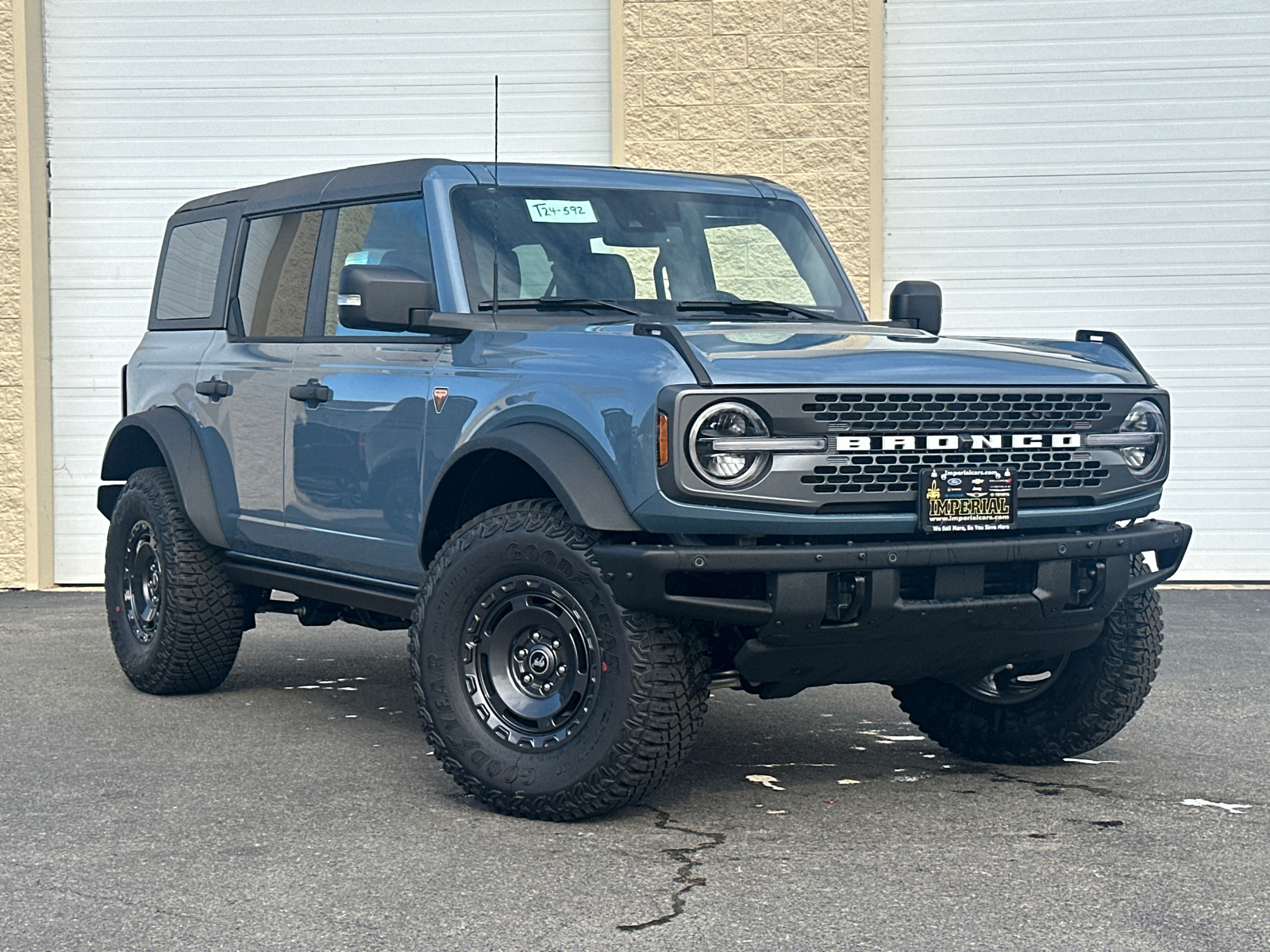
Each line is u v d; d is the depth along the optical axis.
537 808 4.65
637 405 4.38
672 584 4.46
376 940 3.60
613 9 10.95
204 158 11.31
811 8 10.89
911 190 11.05
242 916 3.78
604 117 11.12
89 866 4.21
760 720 6.41
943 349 4.84
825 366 4.49
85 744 5.83
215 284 6.74
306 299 6.05
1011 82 10.95
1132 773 5.43
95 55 11.29
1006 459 4.68
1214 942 3.59
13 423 11.20
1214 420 10.98
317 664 7.84
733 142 10.97
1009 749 5.55
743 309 5.59
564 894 3.95
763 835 4.54
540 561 4.60
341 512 5.66
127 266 11.34
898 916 3.77
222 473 6.43
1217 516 10.98
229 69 11.27
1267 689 7.11
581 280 5.46
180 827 4.62
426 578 4.90
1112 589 4.90
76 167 11.32
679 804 4.93
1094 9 10.91
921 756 5.72
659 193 5.84
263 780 5.25
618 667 4.47
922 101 11.00
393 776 5.31
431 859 4.27
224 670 6.81
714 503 4.34
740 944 3.57
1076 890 3.99
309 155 11.28
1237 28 10.86
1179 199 10.93
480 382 4.98
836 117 10.93
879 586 4.45
